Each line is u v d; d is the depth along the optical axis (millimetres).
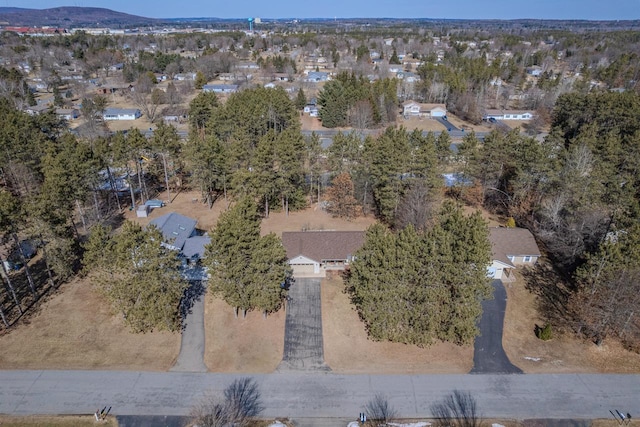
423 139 53562
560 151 53250
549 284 38875
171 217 45000
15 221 31766
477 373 29203
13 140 50219
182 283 32531
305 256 39188
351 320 33906
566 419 26016
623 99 76188
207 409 25781
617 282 29641
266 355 30406
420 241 30125
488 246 29984
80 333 31797
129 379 28125
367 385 28141
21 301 34969
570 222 41781
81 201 47031
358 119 89625
